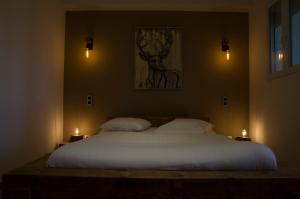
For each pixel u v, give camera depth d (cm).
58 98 355
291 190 153
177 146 184
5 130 234
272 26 305
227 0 356
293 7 256
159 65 373
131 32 376
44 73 310
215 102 371
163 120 362
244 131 367
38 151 295
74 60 374
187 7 366
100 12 377
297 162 239
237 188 152
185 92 372
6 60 235
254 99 354
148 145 192
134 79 373
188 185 151
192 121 318
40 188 154
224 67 373
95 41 376
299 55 245
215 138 242
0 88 226
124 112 371
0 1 226
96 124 370
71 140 358
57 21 351
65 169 167
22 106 261
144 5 361
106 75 374
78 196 154
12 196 155
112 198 153
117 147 180
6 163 234
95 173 159
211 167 164
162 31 375
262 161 167
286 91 262
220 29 377
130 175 156
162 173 159
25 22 266
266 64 312
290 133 253
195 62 374
